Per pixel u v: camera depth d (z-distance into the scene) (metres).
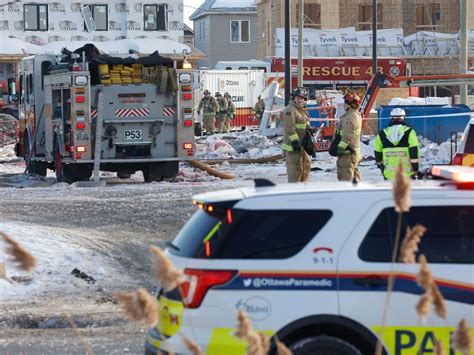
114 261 24.45
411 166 28.06
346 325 11.93
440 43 118.75
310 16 120.00
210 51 148.00
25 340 18.06
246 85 99.56
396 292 12.02
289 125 32.59
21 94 49.66
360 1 120.88
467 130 27.02
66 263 23.66
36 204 34.19
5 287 21.72
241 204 12.22
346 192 12.32
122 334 18.45
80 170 42.81
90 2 115.31
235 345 11.80
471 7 121.69
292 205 12.23
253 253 12.01
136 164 43.22
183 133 42.38
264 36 127.12
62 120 42.75
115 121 41.53
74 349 17.28
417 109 56.66
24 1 113.44
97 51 41.78
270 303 11.88
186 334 11.86
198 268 11.95
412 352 12.00
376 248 12.12
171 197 36.19
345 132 30.86
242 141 65.88
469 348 7.55
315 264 11.99
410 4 122.38
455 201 12.40
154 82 41.81
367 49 116.88
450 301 12.09
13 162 58.84
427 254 12.22
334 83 109.88
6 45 105.25
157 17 117.31
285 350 7.89
